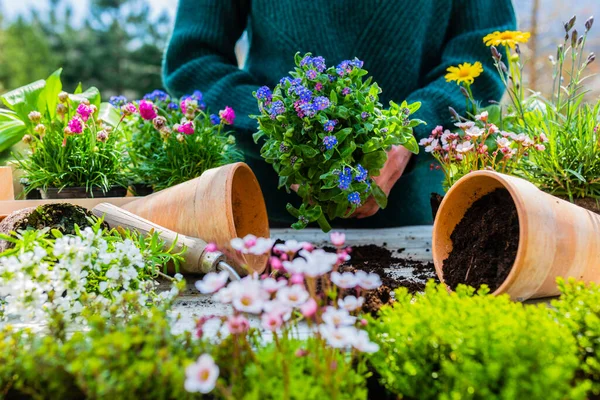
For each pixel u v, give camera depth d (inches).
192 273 55.7
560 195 59.1
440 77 73.5
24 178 68.2
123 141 74.3
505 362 28.3
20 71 477.1
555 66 62.6
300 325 42.1
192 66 77.2
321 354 32.0
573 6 230.2
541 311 34.3
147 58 570.3
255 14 79.0
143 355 28.0
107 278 44.9
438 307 34.3
